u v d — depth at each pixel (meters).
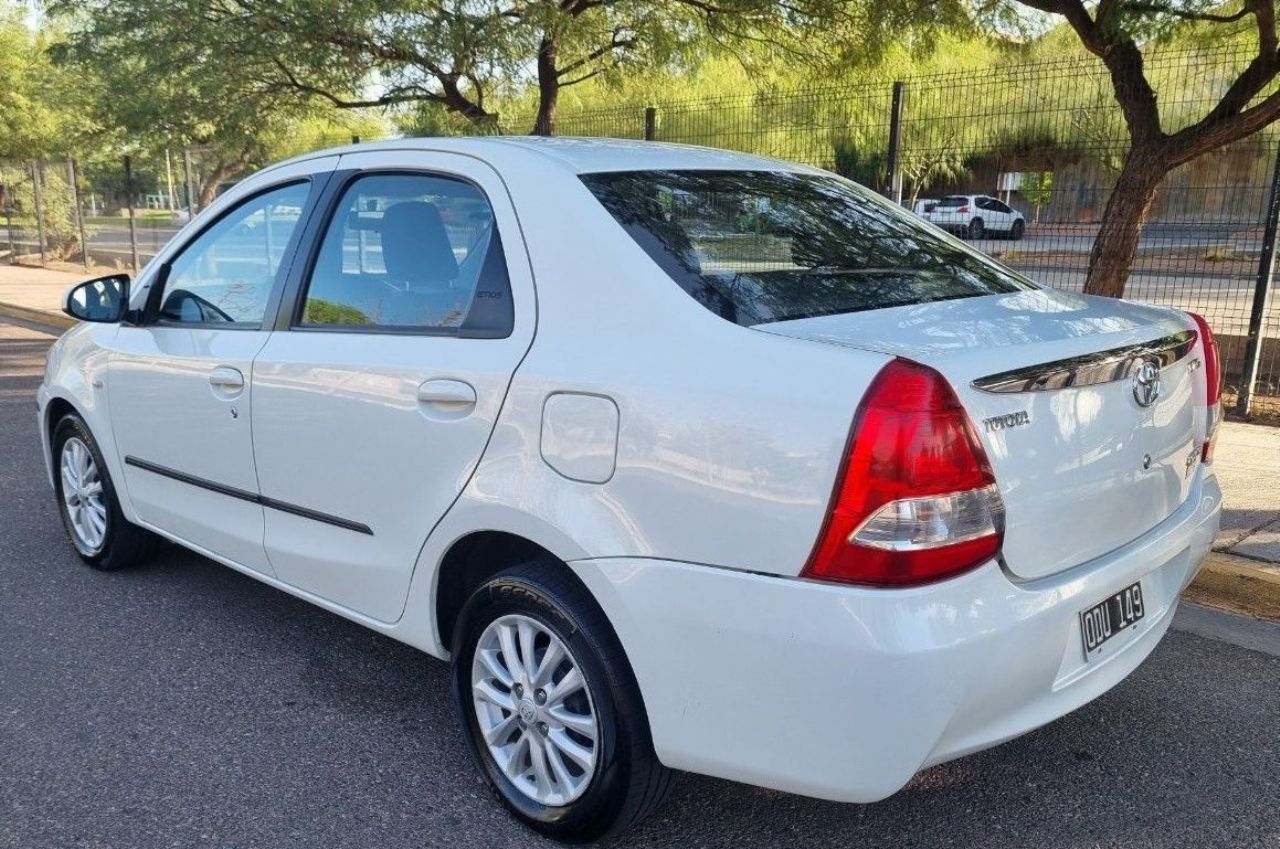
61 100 19.22
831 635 2.20
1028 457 2.34
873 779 2.23
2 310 15.71
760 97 10.66
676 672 2.44
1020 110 8.74
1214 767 3.22
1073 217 8.70
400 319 3.17
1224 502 5.51
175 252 4.20
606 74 12.69
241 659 3.97
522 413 2.70
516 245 2.91
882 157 10.17
